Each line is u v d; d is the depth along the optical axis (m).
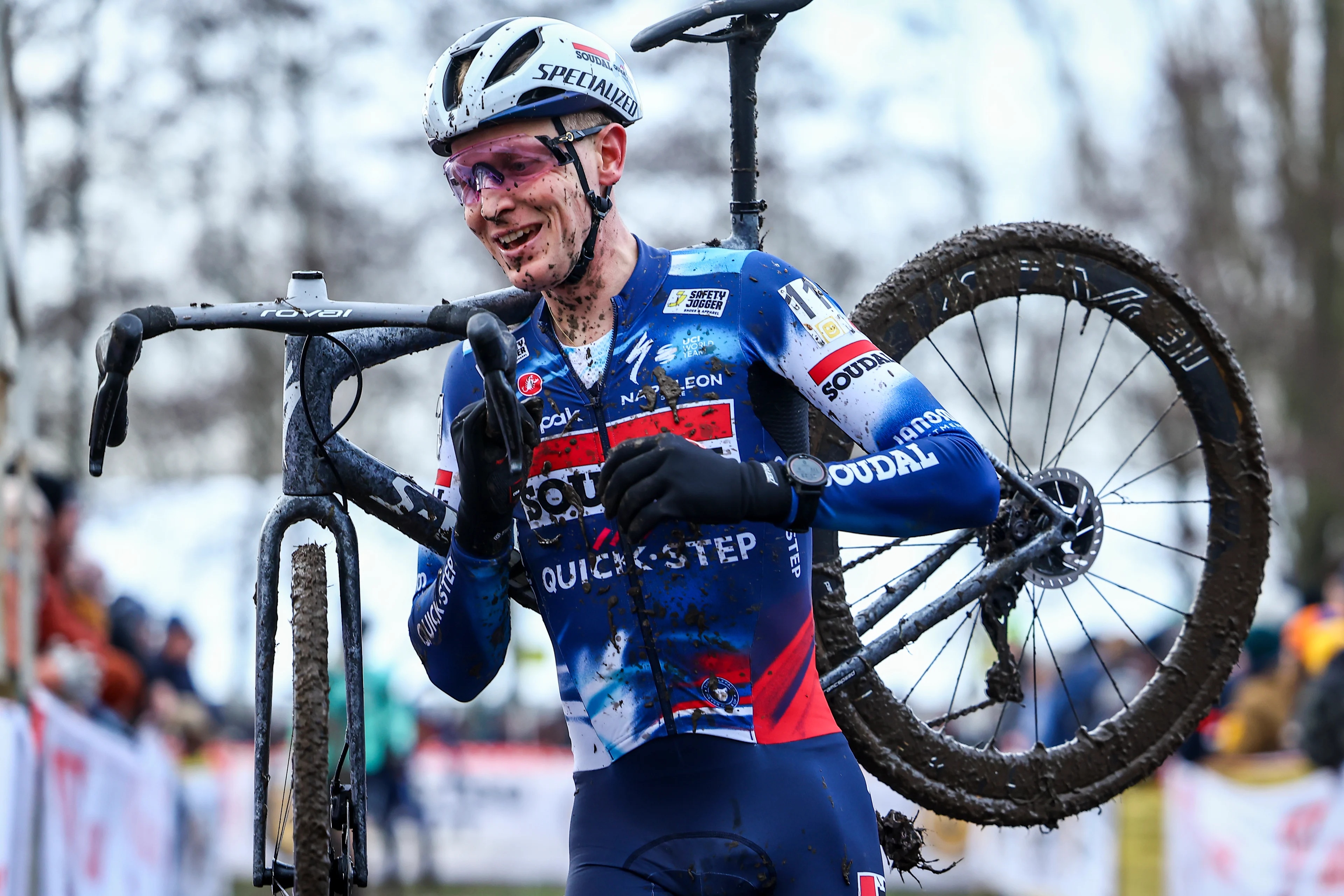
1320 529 32.09
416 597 4.71
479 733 31.80
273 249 37.75
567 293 4.36
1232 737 15.06
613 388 4.29
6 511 8.70
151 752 12.66
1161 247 34.81
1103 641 15.77
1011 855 20.77
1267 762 13.79
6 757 7.82
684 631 4.23
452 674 4.59
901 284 5.21
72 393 36.62
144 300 36.19
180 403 38.12
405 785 22.45
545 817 26.25
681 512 3.75
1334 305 33.31
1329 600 14.47
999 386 30.92
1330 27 33.62
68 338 35.44
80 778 9.77
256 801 4.36
